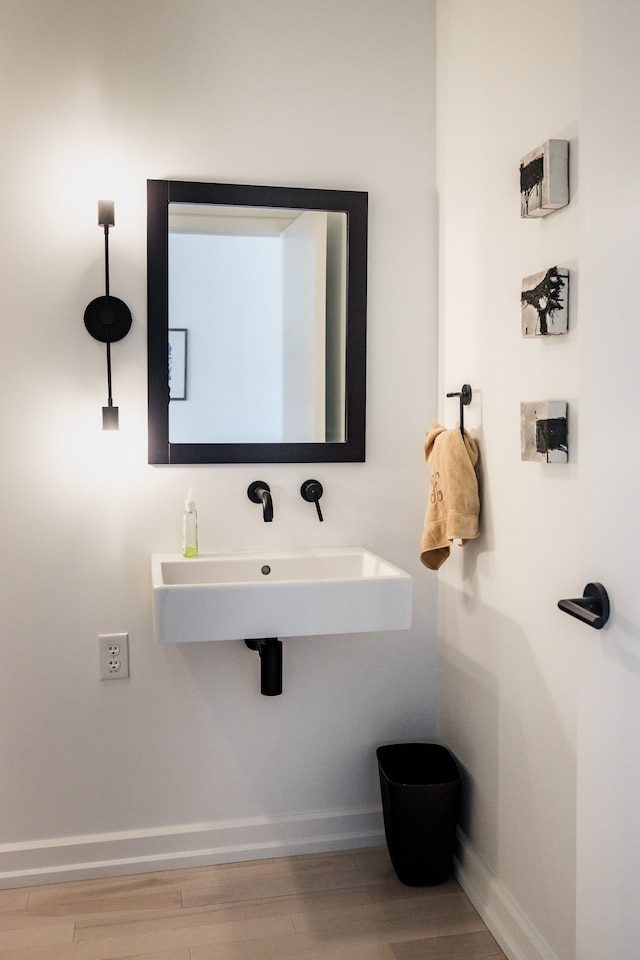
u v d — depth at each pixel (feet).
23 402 7.00
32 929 6.54
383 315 7.64
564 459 5.32
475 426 6.84
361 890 7.08
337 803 7.82
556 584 5.54
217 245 7.22
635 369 3.97
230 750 7.56
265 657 6.95
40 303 6.96
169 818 7.48
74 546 7.16
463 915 6.75
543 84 5.55
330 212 7.41
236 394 7.36
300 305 7.42
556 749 5.59
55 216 6.93
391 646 7.84
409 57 7.51
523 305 5.61
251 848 7.56
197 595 6.17
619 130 4.06
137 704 7.36
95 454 7.14
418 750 7.79
